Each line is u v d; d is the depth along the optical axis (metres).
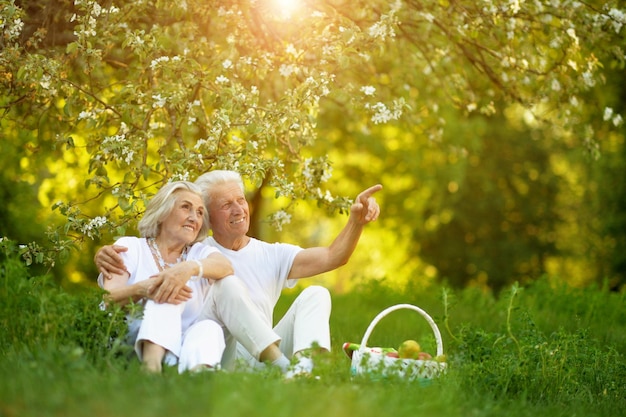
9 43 6.93
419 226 24.03
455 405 4.41
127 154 6.66
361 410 3.76
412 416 3.94
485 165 24.80
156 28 7.05
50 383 3.90
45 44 7.80
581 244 23.25
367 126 12.59
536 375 5.46
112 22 7.18
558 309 11.09
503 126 24.66
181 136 7.18
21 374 4.00
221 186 5.85
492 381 5.27
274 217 7.46
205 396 3.77
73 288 16.08
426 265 25.89
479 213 25.05
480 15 8.61
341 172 21.22
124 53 8.68
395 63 11.23
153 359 4.86
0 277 4.83
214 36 8.24
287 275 5.92
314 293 5.47
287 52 7.75
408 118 10.93
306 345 5.25
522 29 8.93
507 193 25.09
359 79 10.91
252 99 6.95
